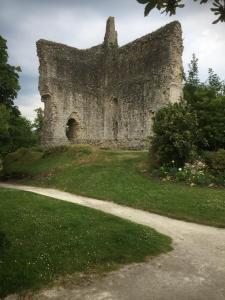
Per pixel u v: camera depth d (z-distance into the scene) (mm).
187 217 14461
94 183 20938
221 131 25156
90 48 36781
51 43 33562
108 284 8320
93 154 26906
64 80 33781
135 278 8648
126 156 26250
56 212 13734
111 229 11672
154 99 30500
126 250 10180
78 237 10758
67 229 11516
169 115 22562
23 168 27953
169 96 29344
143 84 31641
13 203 15000
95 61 36594
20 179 26453
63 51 34250
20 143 33125
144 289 8078
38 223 11984
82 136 34719
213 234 12344
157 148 22656
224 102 26094
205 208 15125
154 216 14828
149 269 9180
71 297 7719
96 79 36375
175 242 11367
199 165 21016
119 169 23172
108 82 35406
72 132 35250
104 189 19609
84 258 9477
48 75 32781
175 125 22188
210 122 25406
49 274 8594
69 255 9555
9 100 29172
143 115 31359
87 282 8398
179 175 20188
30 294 7824
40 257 9336
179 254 10266
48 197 16938
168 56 29672
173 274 8883
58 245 10094
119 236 11039
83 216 13211
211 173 20359
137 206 16328
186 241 11492
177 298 7672
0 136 28141
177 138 21422
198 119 24766
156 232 12062
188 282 8438
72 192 20391
